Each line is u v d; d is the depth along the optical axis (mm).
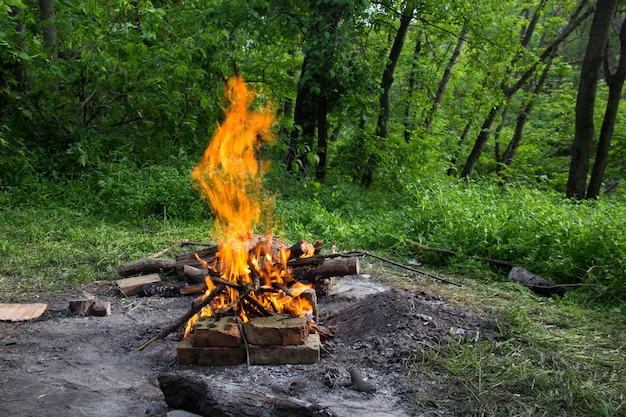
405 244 8188
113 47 11453
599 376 3980
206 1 12875
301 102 13211
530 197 9141
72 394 3727
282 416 3248
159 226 8891
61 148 11273
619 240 7051
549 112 21625
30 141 11195
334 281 6391
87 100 11664
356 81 12586
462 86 21156
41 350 4465
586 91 11500
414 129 17750
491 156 24875
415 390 3748
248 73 14625
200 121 12727
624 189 17859
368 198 11812
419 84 19047
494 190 11062
